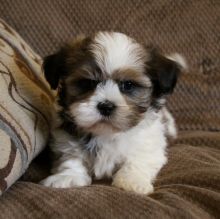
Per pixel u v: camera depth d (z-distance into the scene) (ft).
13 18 2.48
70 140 1.95
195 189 1.69
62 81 1.93
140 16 2.52
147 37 2.51
